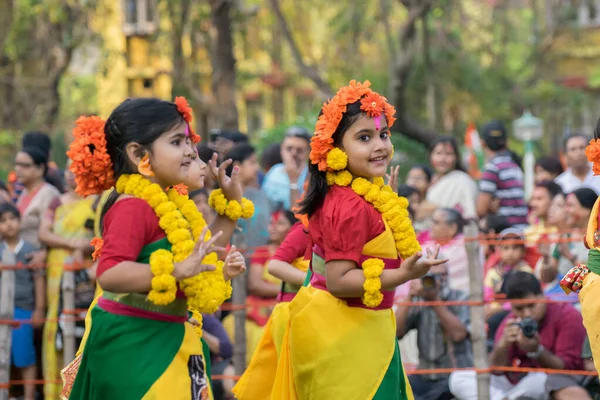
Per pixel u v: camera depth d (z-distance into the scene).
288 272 6.95
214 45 16.58
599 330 5.43
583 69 33.31
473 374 7.70
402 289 8.74
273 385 6.45
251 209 5.48
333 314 5.64
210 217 8.68
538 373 7.52
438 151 10.82
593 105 31.09
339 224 5.51
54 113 24.52
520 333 7.35
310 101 32.25
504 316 8.31
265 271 8.77
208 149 8.78
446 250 8.77
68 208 9.38
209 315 8.49
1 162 24.23
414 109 25.38
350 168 5.68
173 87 22.06
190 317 5.49
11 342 9.11
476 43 28.25
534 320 7.36
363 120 5.59
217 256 5.31
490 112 25.78
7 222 9.32
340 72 26.52
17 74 26.52
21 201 10.17
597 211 5.64
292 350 5.75
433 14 23.17
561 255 8.67
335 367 5.57
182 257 4.93
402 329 7.86
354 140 5.61
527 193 16.67
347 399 5.52
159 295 4.84
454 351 7.84
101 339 5.01
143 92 30.30
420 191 10.98
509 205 10.90
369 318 5.62
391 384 5.60
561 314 7.49
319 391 5.60
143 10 30.09
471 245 7.54
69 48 23.86
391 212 5.57
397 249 5.64
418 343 7.93
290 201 9.29
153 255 4.88
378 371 5.57
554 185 9.59
